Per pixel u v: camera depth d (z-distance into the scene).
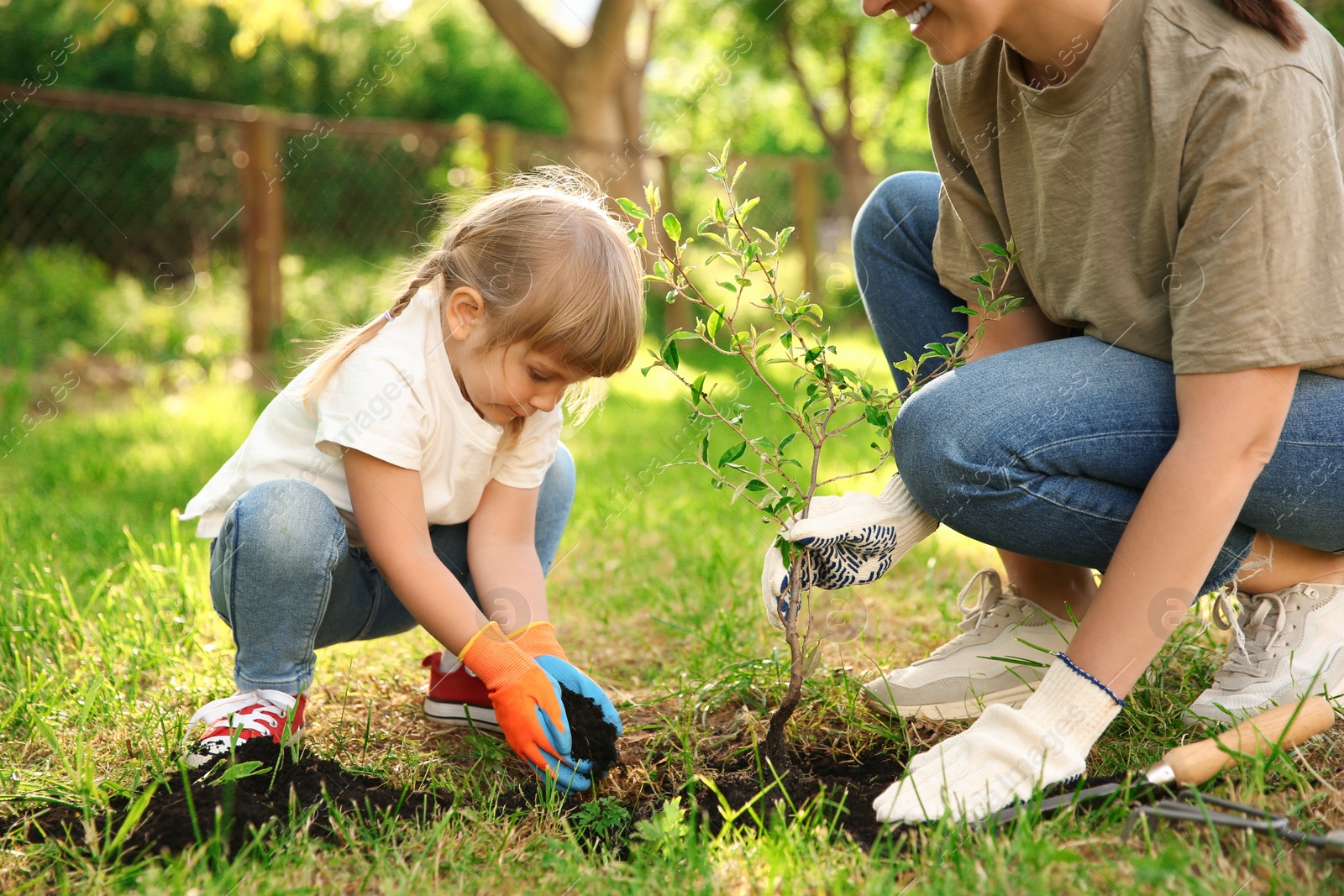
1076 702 1.36
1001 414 1.49
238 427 4.65
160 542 2.72
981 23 1.40
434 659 1.83
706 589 2.56
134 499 3.39
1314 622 1.61
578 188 1.86
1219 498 1.32
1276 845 1.21
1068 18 1.40
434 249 1.70
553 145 7.81
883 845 1.30
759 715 1.80
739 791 1.45
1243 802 1.31
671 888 1.20
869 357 5.32
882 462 1.56
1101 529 1.53
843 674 1.83
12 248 7.74
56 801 1.45
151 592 2.29
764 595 1.55
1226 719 1.56
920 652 2.11
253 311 6.43
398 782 1.57
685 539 3.04
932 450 1.52
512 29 9.38
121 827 1.34
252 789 1.42
